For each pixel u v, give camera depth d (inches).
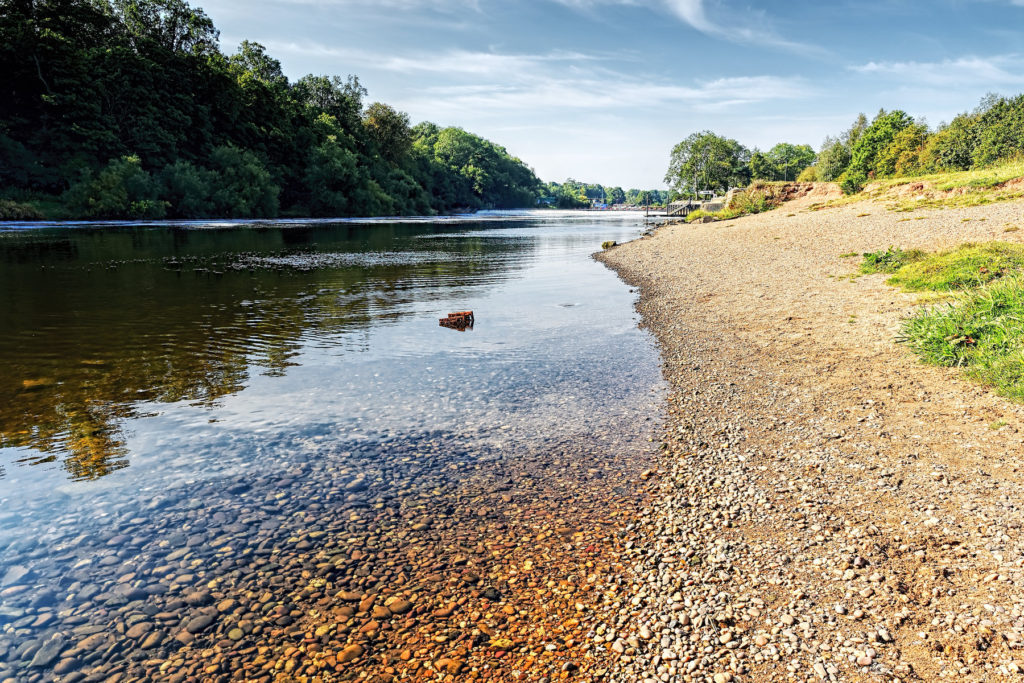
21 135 2421.3
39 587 193.9
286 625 178.5
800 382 410.6
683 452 311.1
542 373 454.9
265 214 3105.3
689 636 174.2
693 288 812.6
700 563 210.8
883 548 210.5
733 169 5457.7
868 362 437.4
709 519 240.8
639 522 241.8
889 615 177.5
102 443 312.5
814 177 4168.3
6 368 444.8
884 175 2632.9
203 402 378.6
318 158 3572.8
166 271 1013.8
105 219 2356.1
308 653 166.9
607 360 492.1
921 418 330.6
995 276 568.1
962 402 346.6
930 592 185.9
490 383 429.1
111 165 2425.0
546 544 226.1
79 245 1414.9
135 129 2650.1
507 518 245.1
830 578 196.9
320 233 2166.6
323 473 282.7
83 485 265.1
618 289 867.4
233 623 178.7
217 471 281.9
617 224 3289.9
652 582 201.3
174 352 495.8
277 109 3577.8
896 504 240.5
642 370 464.1
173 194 2667.3
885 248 888.9
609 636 175.6
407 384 423.5
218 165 2974.9
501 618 183.9
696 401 390.6
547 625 180.9
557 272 1075.9
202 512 243.4
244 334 565.3
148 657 163.9
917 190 1705.2
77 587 194.2
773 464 288.0
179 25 3380.9
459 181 5959.6
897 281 657.6
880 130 3112.7
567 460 303.4
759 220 1798.7
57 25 2640.3
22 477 271.9
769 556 212.1
